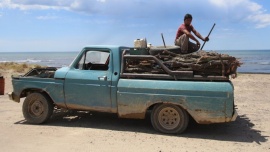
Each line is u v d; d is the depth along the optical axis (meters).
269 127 8.19
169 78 7.42
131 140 6.95
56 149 6.30
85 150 6.24
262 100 12.60
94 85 7.87
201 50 7.88
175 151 6.23
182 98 7.17
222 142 6.87
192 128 7.98
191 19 8.34
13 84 8.69
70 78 8.11
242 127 8.16
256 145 6.68
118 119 8.90
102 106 7.88
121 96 7.62
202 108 7.07
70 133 7.50
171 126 7.44
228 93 6.90
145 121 8.67
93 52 8.20
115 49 7.91
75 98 8.10
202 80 7.21
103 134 7.42
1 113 9.88
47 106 8.38
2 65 35.06
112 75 7.76
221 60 7.07
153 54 7.78
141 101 7.47
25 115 8.49
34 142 6.76
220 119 7.01
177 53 8.00
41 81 8.40
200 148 6.44
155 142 6.82
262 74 25.84
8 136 7.22
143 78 7.60
